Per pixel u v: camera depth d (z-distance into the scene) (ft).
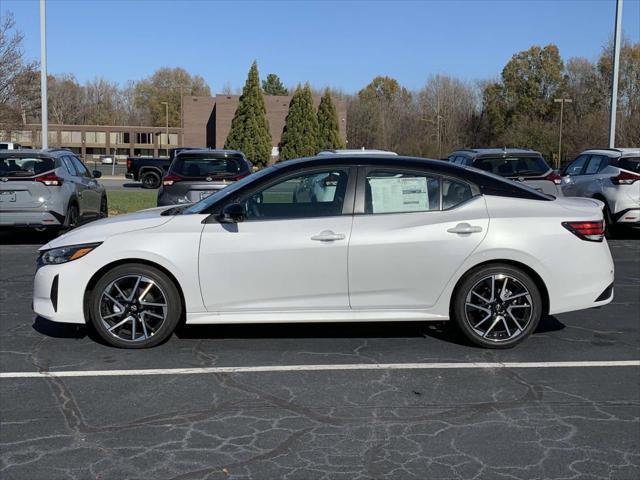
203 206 19.83
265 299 19.16
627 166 42.75
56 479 12.16
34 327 22.02
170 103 374.43
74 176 42.73
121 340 19.44
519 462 12.91
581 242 19.58
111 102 381.60
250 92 163.22
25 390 16.47
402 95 325.21
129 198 74.95
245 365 18.37
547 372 18.01
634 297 27.17
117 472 12.42
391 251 19.08
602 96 206.59
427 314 19.57
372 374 17.72
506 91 254.27
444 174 19.70
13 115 77.10
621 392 16.62
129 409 15.34
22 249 39.11
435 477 12.32
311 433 14.14
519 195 19.92
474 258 19.22
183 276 18.95
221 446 13.51
